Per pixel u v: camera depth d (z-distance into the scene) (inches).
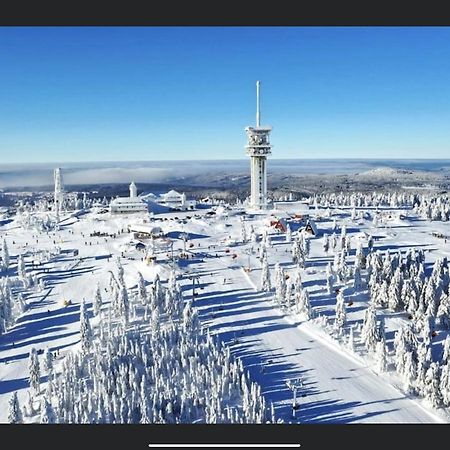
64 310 5128.0
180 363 3747.5
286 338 4320.9
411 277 4852.4
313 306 4945.9
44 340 4466.0
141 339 4030.5
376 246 7411.4
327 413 3233.3
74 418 3041.3
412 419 3189.0
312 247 7283.5
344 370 3806.6
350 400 3398.1
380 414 3235.7
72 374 3550.7
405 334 3710.6
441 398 3329.2
